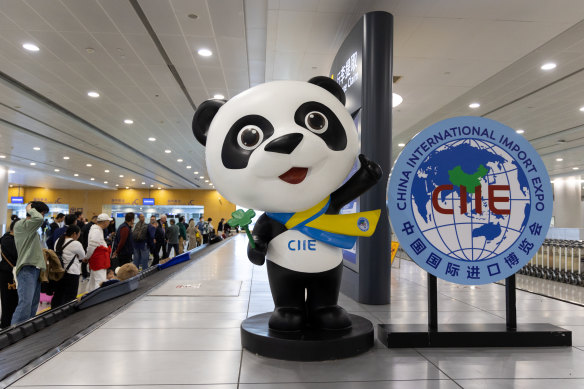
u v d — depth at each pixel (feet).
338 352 8.50
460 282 9.68
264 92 8.79
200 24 22.67
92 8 21.04
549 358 8.66
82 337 10.03
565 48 25.81
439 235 9.70
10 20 22.17
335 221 9.08
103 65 28.68
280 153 7.91
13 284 15.21
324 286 9.45
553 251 23.39
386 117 16.19
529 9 20.79
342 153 8.83
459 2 20.24
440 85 32.12
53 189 126.11
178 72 29.94
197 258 33.14
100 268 20.04
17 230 14.76
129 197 129.49
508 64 27.89
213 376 7.55
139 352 8.92
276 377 7.52
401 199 9.69
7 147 58.70
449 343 9.37
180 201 130.72
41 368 7.91
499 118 42.70
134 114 42.01
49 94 35.12
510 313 9.83
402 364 8.25
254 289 17.31
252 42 25.61
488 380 7.43
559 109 39.06
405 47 25.31
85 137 52.21
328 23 22.68
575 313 12.92
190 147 60.49
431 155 9.86
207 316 12.37
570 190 91.50
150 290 17.04
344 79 19.57
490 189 9.86
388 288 15.11
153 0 20.29
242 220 8.38
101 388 6.97
